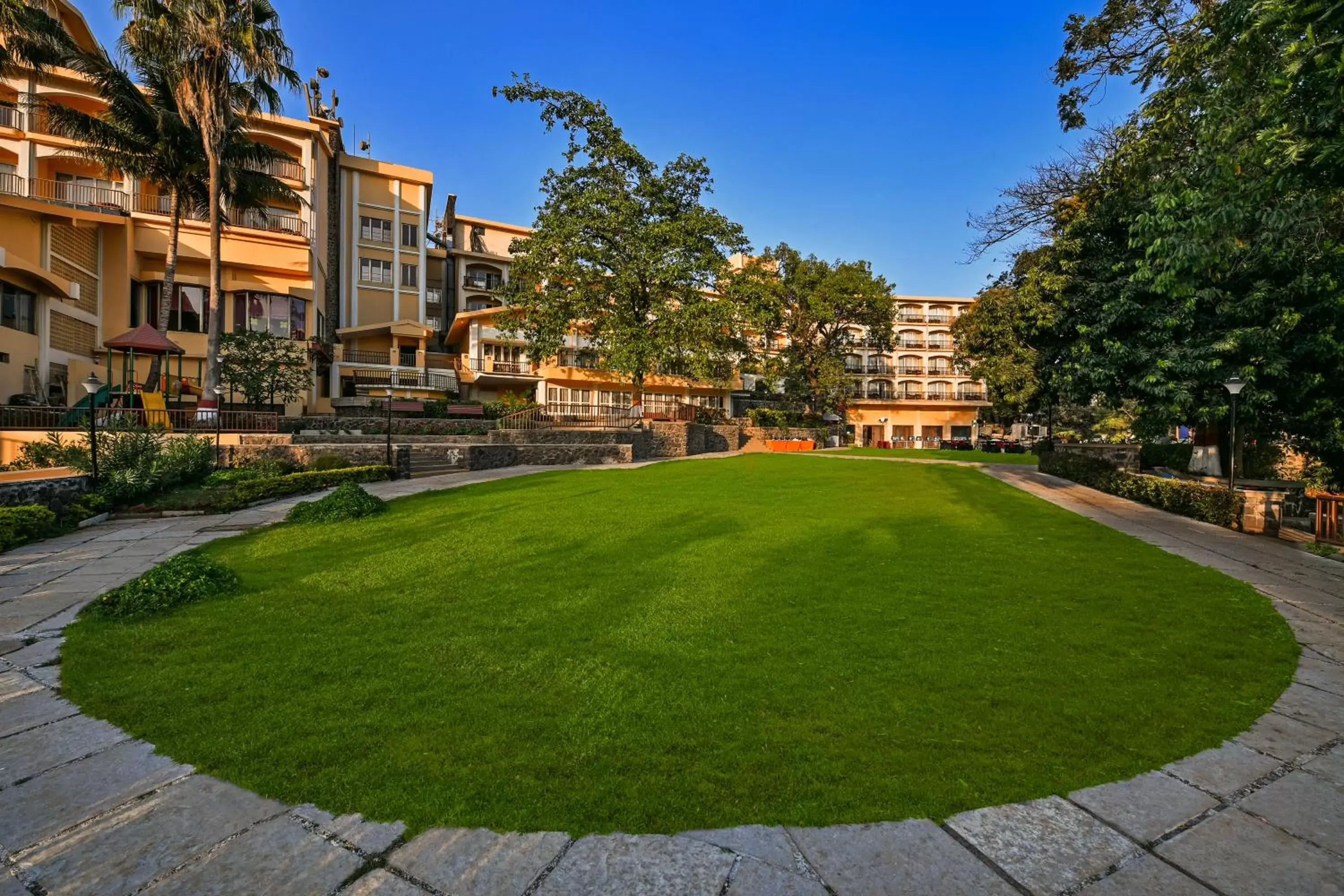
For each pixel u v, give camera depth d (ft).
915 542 26.48
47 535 28.78
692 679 12.81
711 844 7.92
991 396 57.72
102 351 72.43
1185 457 57.93
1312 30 17.30
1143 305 41.29
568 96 74.54
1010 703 11.82
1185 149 29.66
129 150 62.08
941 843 8.01
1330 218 25.17
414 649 14.44
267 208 85.76
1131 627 16.10
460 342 117.60
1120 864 7.66
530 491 41.83
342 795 8.87
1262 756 10.18
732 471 56.29
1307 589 20.70
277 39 59.57
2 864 7.62
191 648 14.48
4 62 57.06
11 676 13.01
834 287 128.67
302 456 50.24
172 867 7.52
